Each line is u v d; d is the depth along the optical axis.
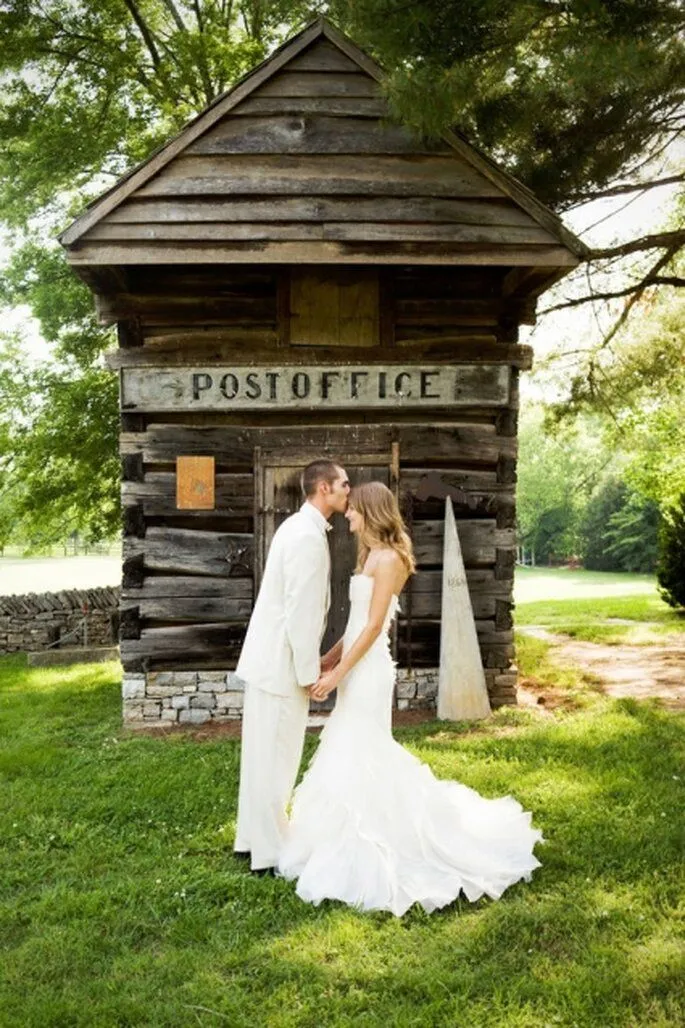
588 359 12.72
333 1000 3.39
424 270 8.16
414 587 8.21
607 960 3.61
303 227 7.19
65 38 14.55
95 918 4.12
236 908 4.20
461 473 8.15
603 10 6.13
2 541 14.60
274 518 8.02
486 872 4.38
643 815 5.19
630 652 11.34
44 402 14.33
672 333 12.38
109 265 7.23
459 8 6.60
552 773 5.99
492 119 8.52
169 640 8.03
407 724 7.71
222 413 8.05
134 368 7.92
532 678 9.64
